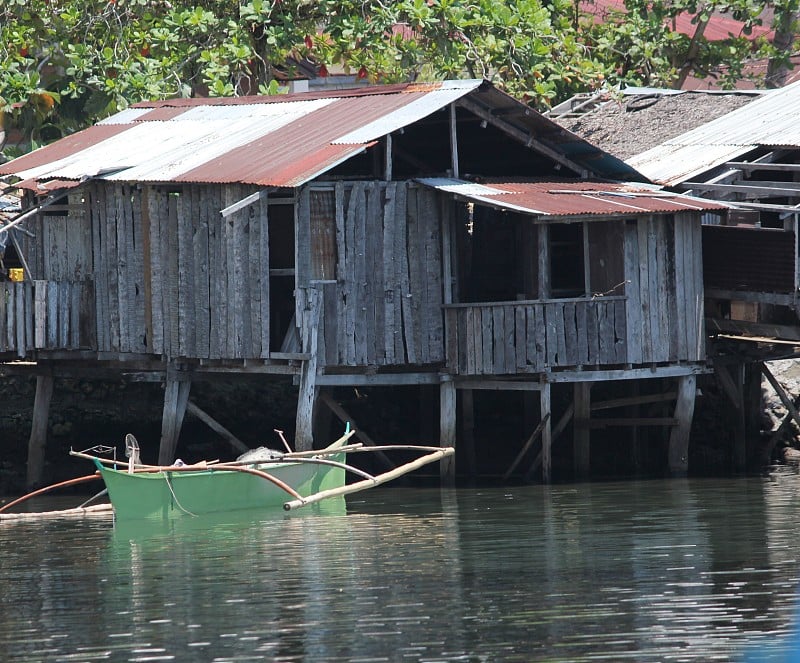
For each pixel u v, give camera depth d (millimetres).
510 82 128875
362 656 54625
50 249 103500
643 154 115125
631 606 61125
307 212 93312
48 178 100312
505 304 95250
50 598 64750
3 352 101125
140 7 134250
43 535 81125
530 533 78125
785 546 72875
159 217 98375
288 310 109125
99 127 114125
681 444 100750
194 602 63188
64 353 102562
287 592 64625
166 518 85875
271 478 85875
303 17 131750
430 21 124438
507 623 58719
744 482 96938
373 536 78125
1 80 125125
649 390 110938
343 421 113562
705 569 67875
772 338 104625
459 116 102250
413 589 64750
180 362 99250
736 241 99312
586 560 70438
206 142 103438
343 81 160250
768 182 105500
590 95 136000
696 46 151500
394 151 108688
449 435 97062
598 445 112688
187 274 97312
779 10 149500
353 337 95188
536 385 95750
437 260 97125
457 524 81562
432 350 97000
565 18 134625
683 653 54406
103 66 127375
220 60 126250
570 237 108438
